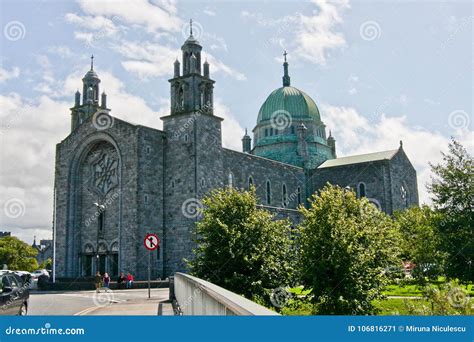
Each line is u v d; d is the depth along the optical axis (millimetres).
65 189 63188
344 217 24750
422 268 30391
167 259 56094
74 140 63438
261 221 28078
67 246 61781
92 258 61000
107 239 59625
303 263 24375
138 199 54688
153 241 32281
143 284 48688
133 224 54375
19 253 108688
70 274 61250
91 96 69188
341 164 85562
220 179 59906
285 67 103438
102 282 48562
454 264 27266
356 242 23906
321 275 23719
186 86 58969
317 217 24734
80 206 63312
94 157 62938
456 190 27969
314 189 86188
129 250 54156
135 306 27844
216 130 60344
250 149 102312
